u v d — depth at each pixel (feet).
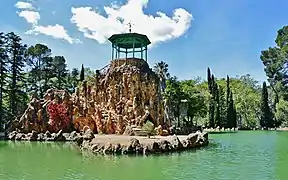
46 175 67.92
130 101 175.52
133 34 184.96
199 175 66.74
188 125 233.96
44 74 248.11
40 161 87.97
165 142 106.93
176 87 228.84
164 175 67.00
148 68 193.06
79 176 66.64
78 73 291.58
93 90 187.11
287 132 240.32
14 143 147.54
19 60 217.36
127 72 183.42
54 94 187.11
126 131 150.30
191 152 106.42
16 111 208.95
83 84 191.83
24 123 175.73
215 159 89.86
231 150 112.16
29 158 94.27
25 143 147.64
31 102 183.21
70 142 152.15
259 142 146.61
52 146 132.16
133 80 180.65
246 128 303.48
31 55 247.91
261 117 302.86
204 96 270.05
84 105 182.50
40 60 252.01
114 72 186.29
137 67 188.24
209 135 201.87
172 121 214.69
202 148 118.83
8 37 211.82
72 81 261.24
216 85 305.12
